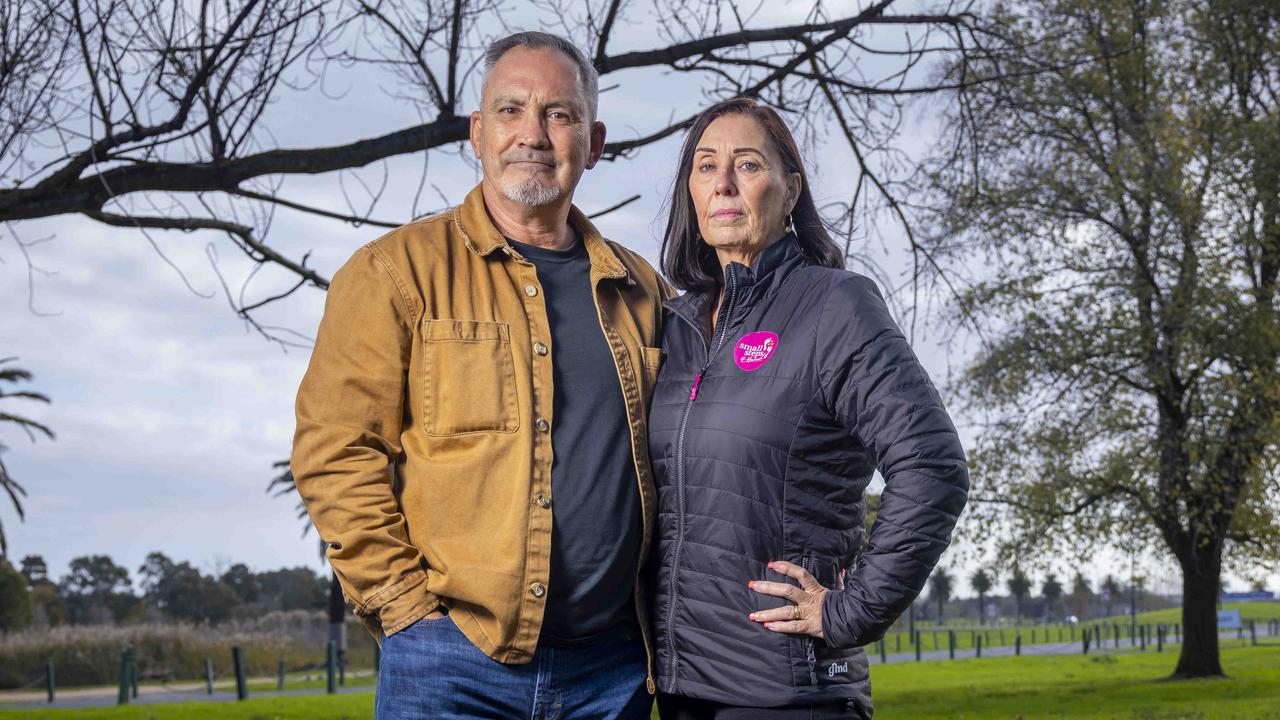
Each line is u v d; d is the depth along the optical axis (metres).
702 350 3.01
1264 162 19.80
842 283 2.84
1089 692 18.59
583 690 2.81
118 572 75.94
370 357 2.80
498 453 2.76
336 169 5.90
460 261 2.96
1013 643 52.41
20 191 5.70
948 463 2.62
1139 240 20.78
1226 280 19.70
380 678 2.75
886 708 15.77
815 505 2.78
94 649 31.22
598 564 2.79
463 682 2.68
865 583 2.60
